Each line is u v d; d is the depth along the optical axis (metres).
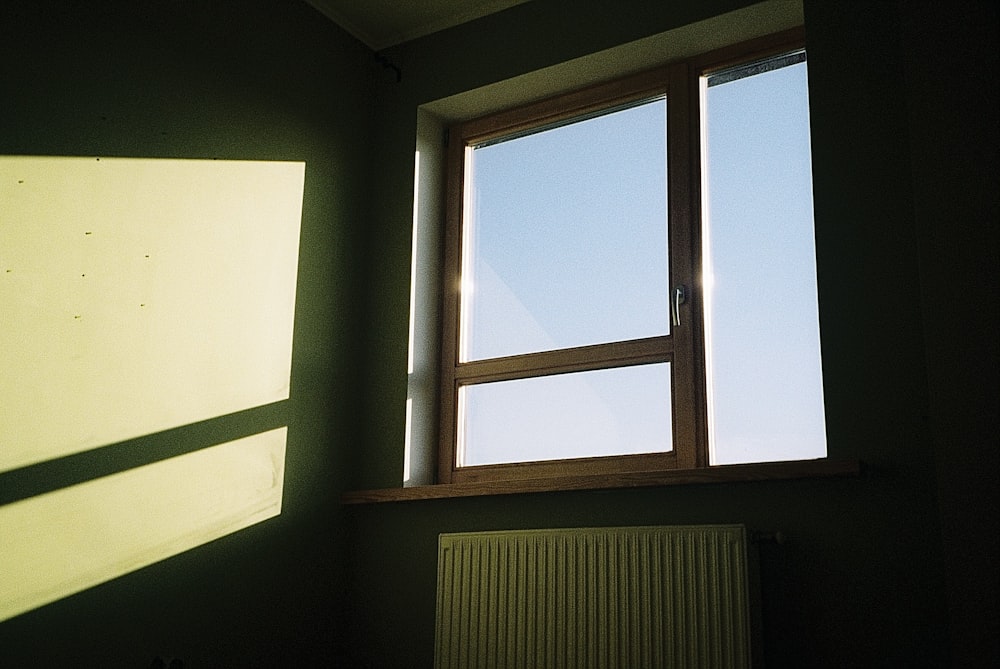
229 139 3.21
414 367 3.54
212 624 2.90
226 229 3.15
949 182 2.41
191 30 3.14
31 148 2.61
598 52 3.37
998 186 2.35
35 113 2.63
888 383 2.64
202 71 3.15
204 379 2.99
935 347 2.35
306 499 3.30
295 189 3.44
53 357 2.58
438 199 3.80
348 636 3.37
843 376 2.70
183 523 2.86
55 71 2.71
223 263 3.12
